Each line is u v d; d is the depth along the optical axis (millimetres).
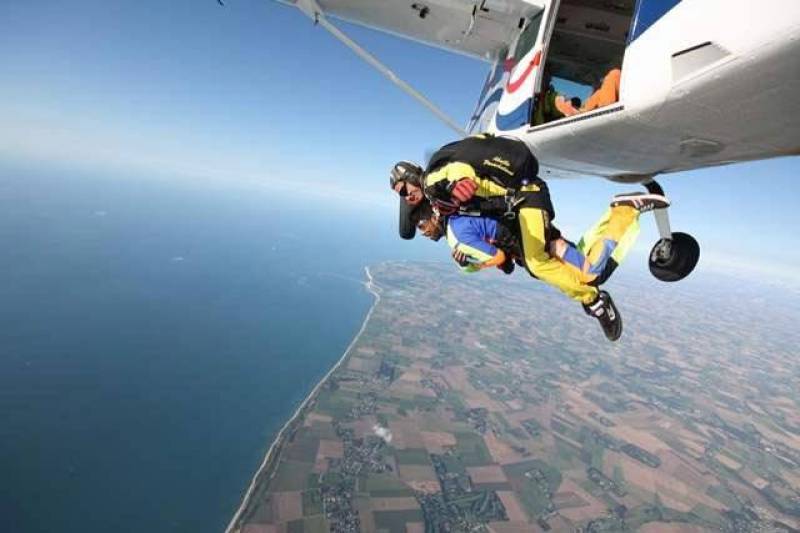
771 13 2045
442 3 8164
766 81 2293
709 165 3895
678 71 2729
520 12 6707
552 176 7309
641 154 4164
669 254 4699
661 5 2902
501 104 6781
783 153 3094
